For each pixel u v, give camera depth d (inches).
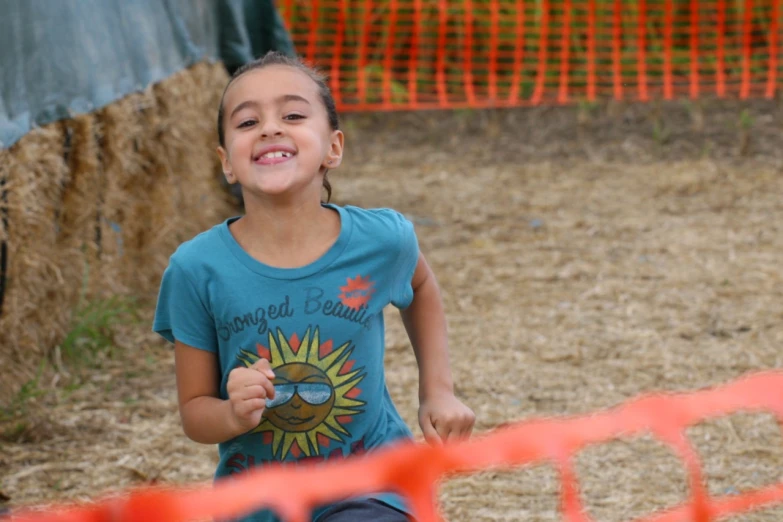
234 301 133.6
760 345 300.4
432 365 145.6
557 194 480.7
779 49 673.0
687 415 104.0
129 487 217.0
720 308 331.0
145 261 337.1
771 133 577.6
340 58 674.8
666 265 375.6
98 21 295.4
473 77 676.7
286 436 136.1
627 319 323.6
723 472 221.3
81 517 79.0
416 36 662.5
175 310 136.6
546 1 653.9
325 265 134.8
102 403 258.1
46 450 231.8
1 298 244.1
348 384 135.9
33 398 255.6
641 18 655.8
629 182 497.7
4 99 244.7
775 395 106.8
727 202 458.6
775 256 382.3
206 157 383.9
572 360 291.6
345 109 641.6
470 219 442.9
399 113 654.5
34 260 255.8
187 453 233.5
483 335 311.6
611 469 222.5
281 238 135.3
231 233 137.1
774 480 217.3
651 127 599.2
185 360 137.6
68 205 284.7
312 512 130.2
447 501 208.8
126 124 307.3
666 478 218.5
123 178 312.3
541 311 332.2
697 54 667.4
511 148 574.2
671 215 441.7
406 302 142.2
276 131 133.0
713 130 587.2
